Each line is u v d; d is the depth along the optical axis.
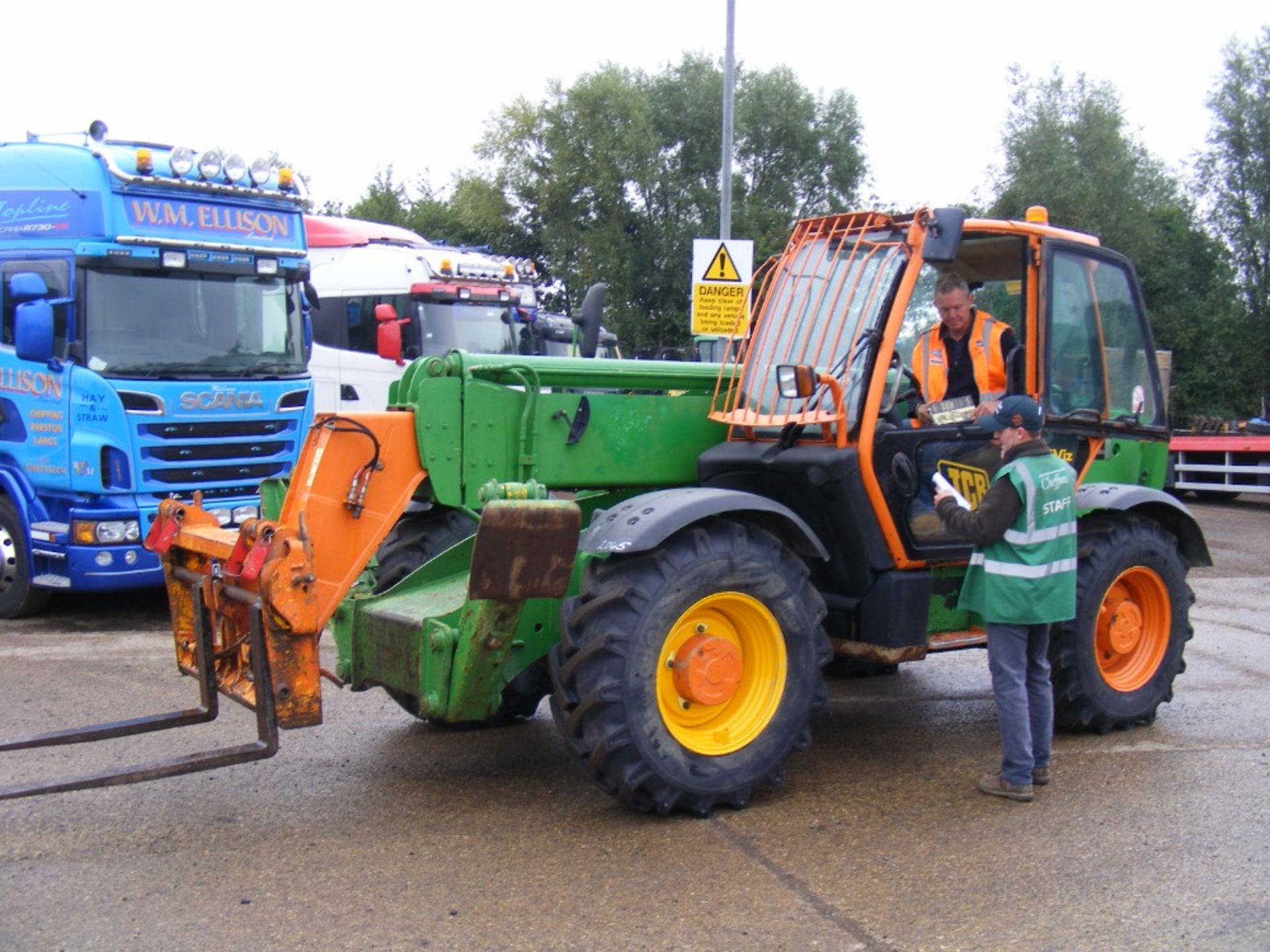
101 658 7.70
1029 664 5.30
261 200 9.54
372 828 4.81
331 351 13.85
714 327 10.52
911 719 6.47
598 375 5.68
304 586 4.57
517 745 5.95
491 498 4.73
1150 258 26.66
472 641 4.79
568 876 4.35
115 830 4.76
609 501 5.88
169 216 8.96
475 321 13.89
